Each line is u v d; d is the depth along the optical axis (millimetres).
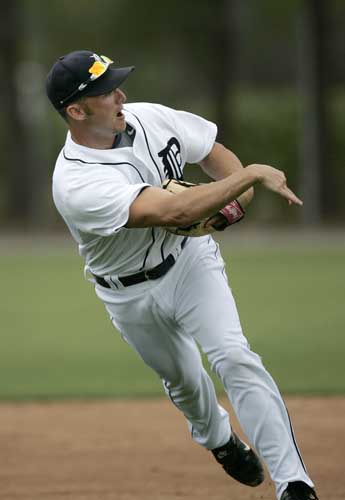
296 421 26188
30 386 31734
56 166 16625
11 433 25797
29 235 91562
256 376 16453
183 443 24328
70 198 16109
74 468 22141
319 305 46625
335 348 36438
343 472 21047
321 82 92750
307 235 83500
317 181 89625
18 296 53344
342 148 101188
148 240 16938
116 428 26125
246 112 107000
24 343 39938
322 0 92188
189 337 18203
